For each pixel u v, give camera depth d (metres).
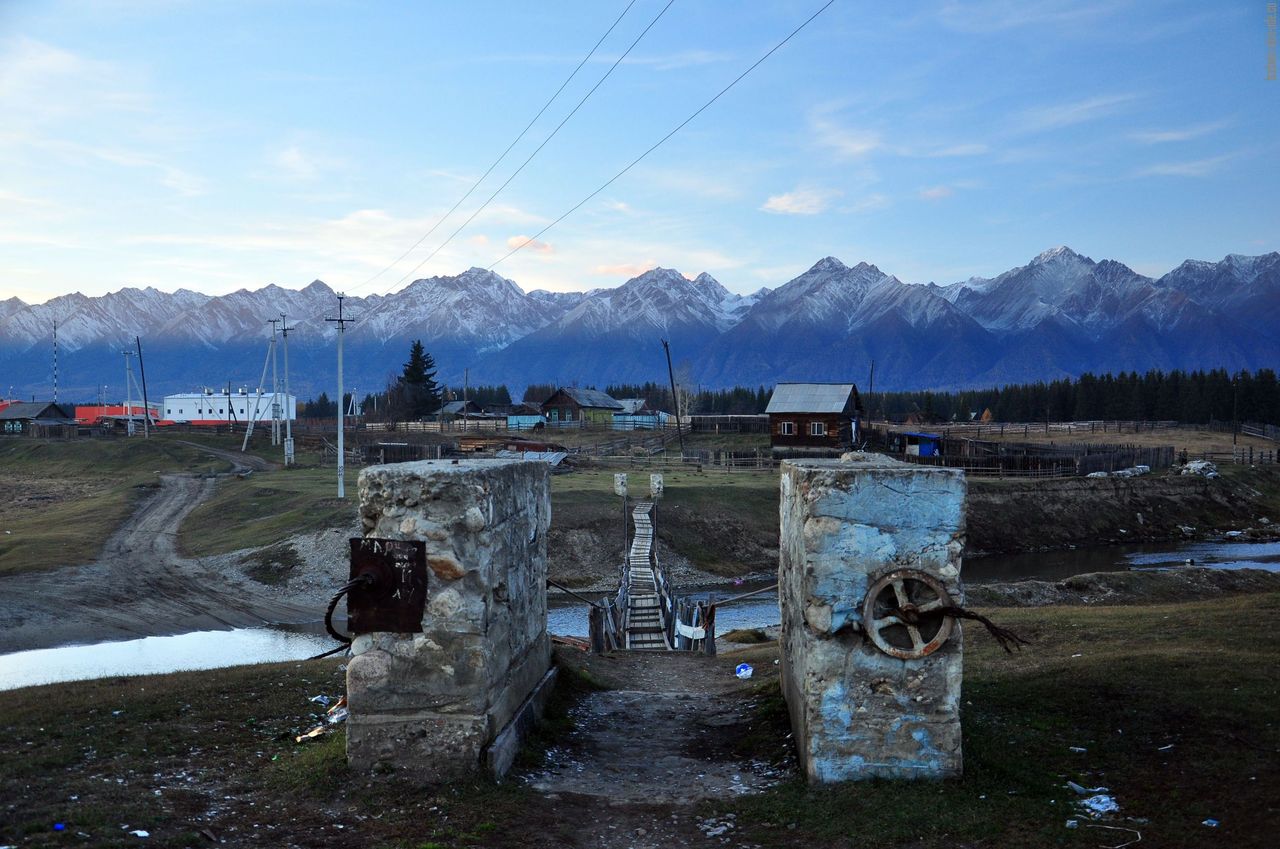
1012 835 7.48
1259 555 54.62
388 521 9.22
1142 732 9.80
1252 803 7.66
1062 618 18.42
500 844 7.51
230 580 42.72
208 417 146.62
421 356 126.31
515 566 10.79
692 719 12.50
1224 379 139.25
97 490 74.75
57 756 9.19
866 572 8.85
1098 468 75.25
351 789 8.62
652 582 32.94
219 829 7.48
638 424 109.69
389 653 9.13
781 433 83.62
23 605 36.78
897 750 8.80
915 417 141.25
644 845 7.70
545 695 12.21
